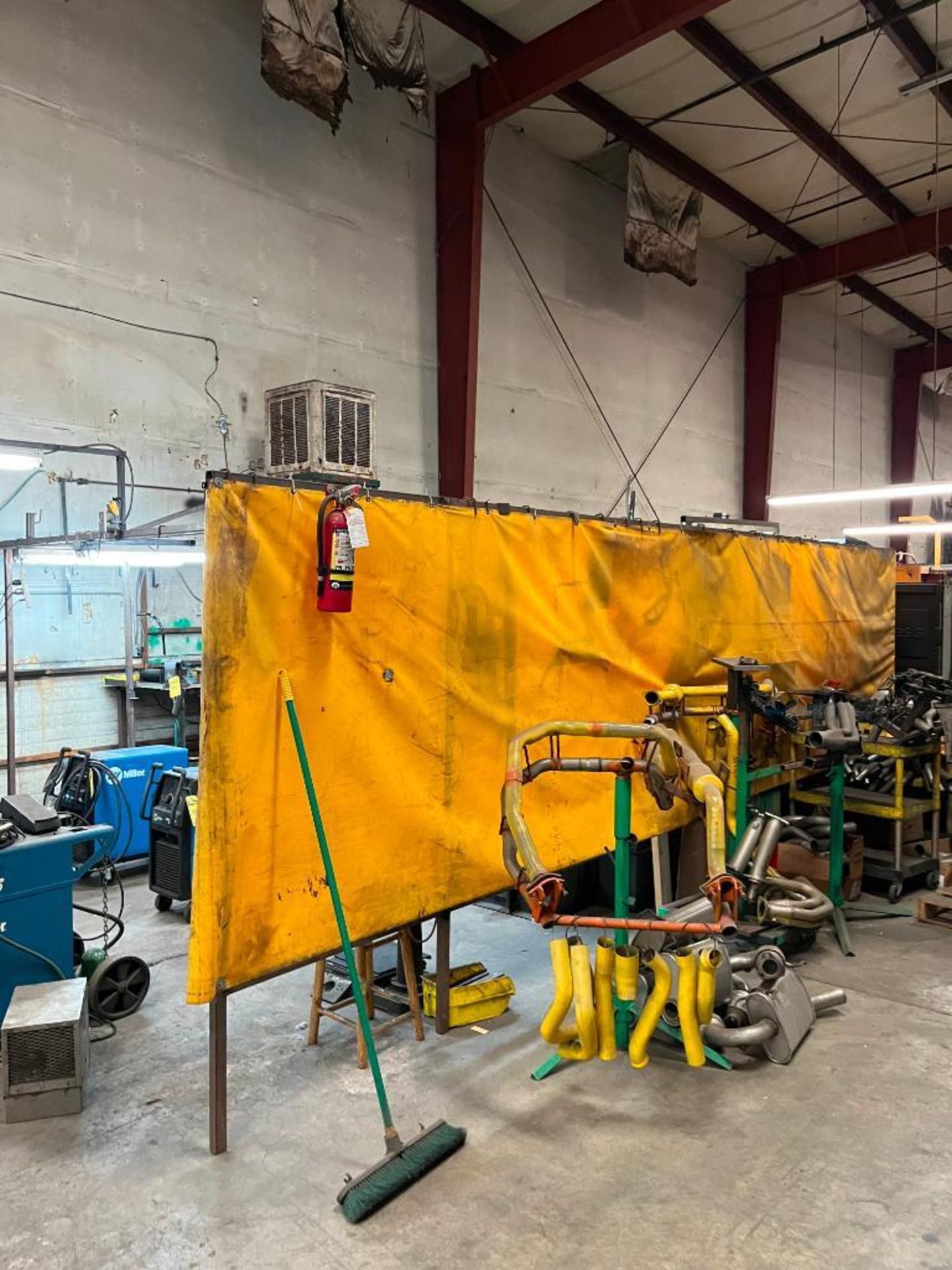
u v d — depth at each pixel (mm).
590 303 9953
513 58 7398
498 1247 2234
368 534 3080
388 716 3188
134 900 5203
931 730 5172
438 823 3375
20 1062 2809
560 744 3955
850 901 5039
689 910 3613
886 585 7062
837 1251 2211
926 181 10320
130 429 6051
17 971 3203
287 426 6180
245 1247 2242
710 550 4980
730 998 3375
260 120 6742
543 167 9250
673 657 4680
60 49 5605
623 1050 3295
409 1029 3463
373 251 7609
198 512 5434
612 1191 2453
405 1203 2408
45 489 5688
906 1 7234
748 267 12461
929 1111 2873
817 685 6039
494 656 3633
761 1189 2459
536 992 3812
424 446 8164
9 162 5398
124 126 5941
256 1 6695
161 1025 3531
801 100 8547
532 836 3740
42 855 3248
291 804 2852
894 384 16719
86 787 5469
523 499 9211
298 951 2867
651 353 10867
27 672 5875
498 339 8852
